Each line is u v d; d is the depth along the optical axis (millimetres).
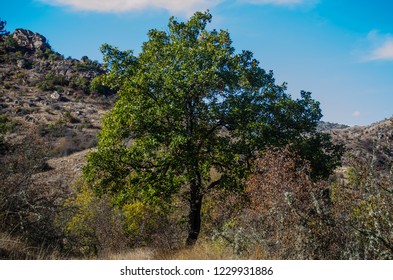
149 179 16438
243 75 16750
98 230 20375
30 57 119938
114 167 16969
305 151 16281
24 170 11672
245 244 9977
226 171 17234
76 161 42781
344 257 8086
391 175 7680
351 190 8461
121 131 16797
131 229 21156
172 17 17641
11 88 92875
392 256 7324
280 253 8914
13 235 10906
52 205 12117
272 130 16734
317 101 18109
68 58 122438
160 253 14008
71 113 80438
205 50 16203
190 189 17734
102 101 96500
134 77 16203
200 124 17406
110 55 17109
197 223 17062
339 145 17906
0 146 11984
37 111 76312
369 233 7570
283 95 18094
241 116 16391
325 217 8508
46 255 10594
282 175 9766
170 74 15672
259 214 9891
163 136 15688
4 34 134250
